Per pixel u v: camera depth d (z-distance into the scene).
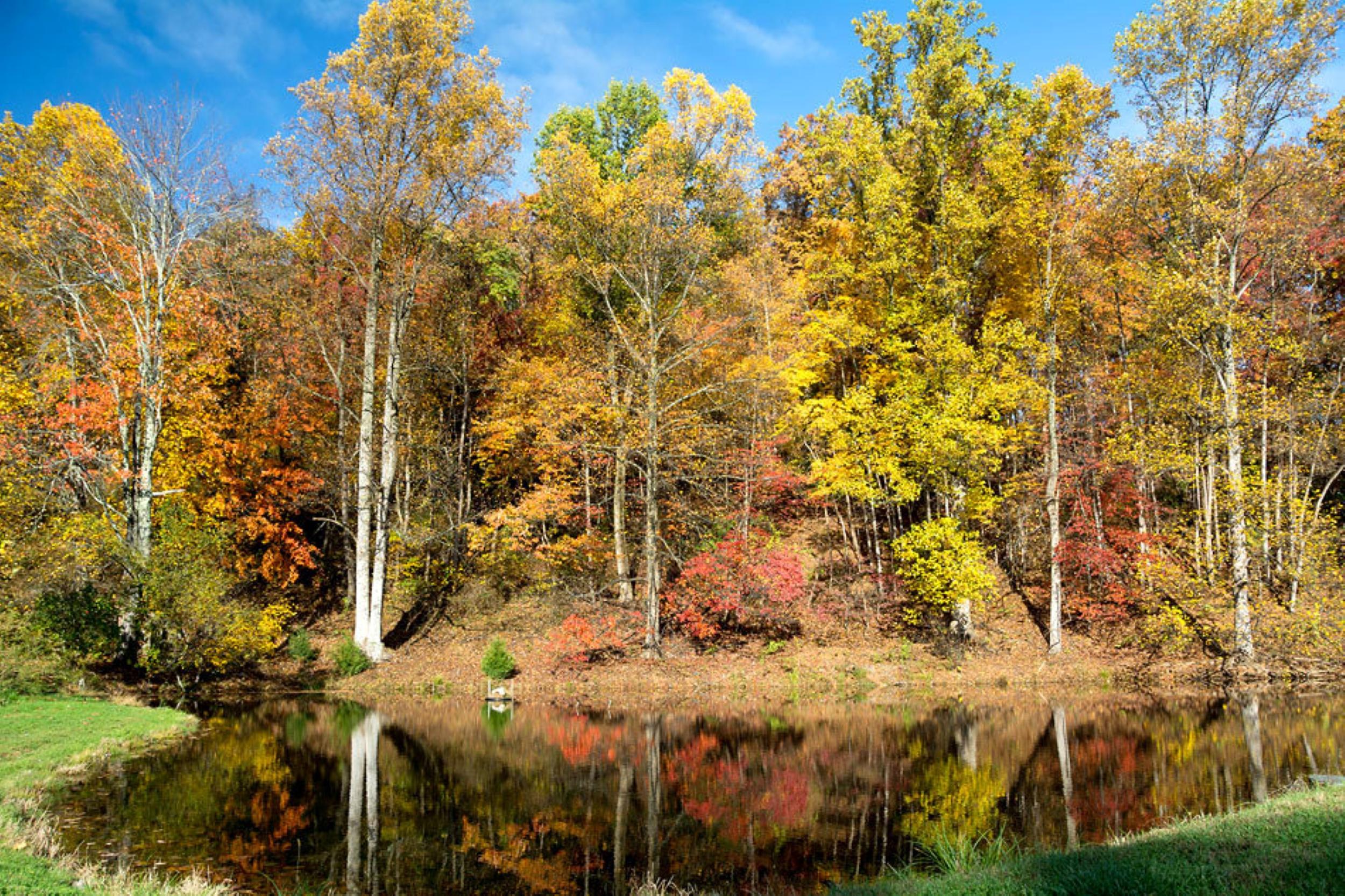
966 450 21.62
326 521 27.00
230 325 24.19
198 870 8.37
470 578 27.92
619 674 22.38
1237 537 20.36
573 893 7.93
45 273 19.94
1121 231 22.31
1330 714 15.87
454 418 30.05
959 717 17.17
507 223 25.27
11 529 17.80
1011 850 8.37
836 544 28.84
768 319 24.44
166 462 23.00
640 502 28.91
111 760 13.20
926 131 23.00
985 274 24.69
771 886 8.02
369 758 14.02
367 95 21.86
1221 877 5.21
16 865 6.66
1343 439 21.80
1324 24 18.88
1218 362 21.34
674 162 23.14
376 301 23.81
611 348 25.14
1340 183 20.53
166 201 20.36
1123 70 21.12
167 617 18.75
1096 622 23.64
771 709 19.16
